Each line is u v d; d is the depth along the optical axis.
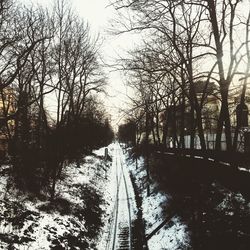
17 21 20.47
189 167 23.41
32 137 27.77
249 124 31.64
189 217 19.05
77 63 30.73
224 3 15.30
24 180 21.97
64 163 34.53
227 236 14.28
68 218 20.66
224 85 14.40
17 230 15.77
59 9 25.23
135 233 22.61
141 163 49.50
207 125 39.28
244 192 16.62
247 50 14.64
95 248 19.64
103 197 32.69
